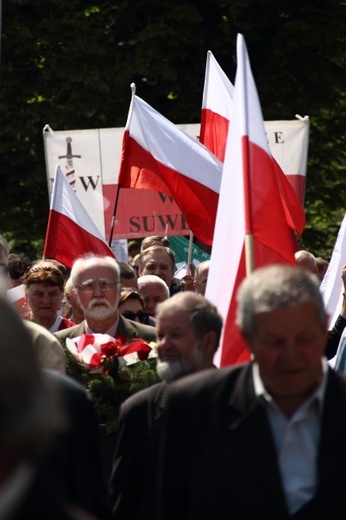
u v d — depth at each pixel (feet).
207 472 18.02
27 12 112.27
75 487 20.20
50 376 20.58
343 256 43.96
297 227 44.50
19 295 41.29
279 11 110.93
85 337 29.01
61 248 47.98
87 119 109.91
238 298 18.25
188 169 45.14
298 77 111.55
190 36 108.06
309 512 17.53
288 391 17.69
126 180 47.14
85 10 112.68
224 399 18.42
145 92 109.81
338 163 115.96
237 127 26.16
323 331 17.85
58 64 109.19
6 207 114.21
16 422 8.90
